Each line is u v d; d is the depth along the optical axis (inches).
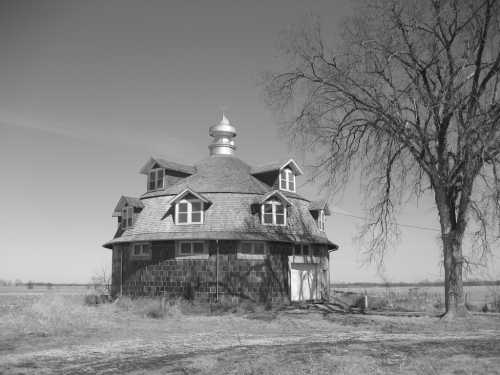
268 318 949.8
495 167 818.2
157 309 970.7
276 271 1221.1
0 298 1063.0
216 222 1213.1
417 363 453.4
